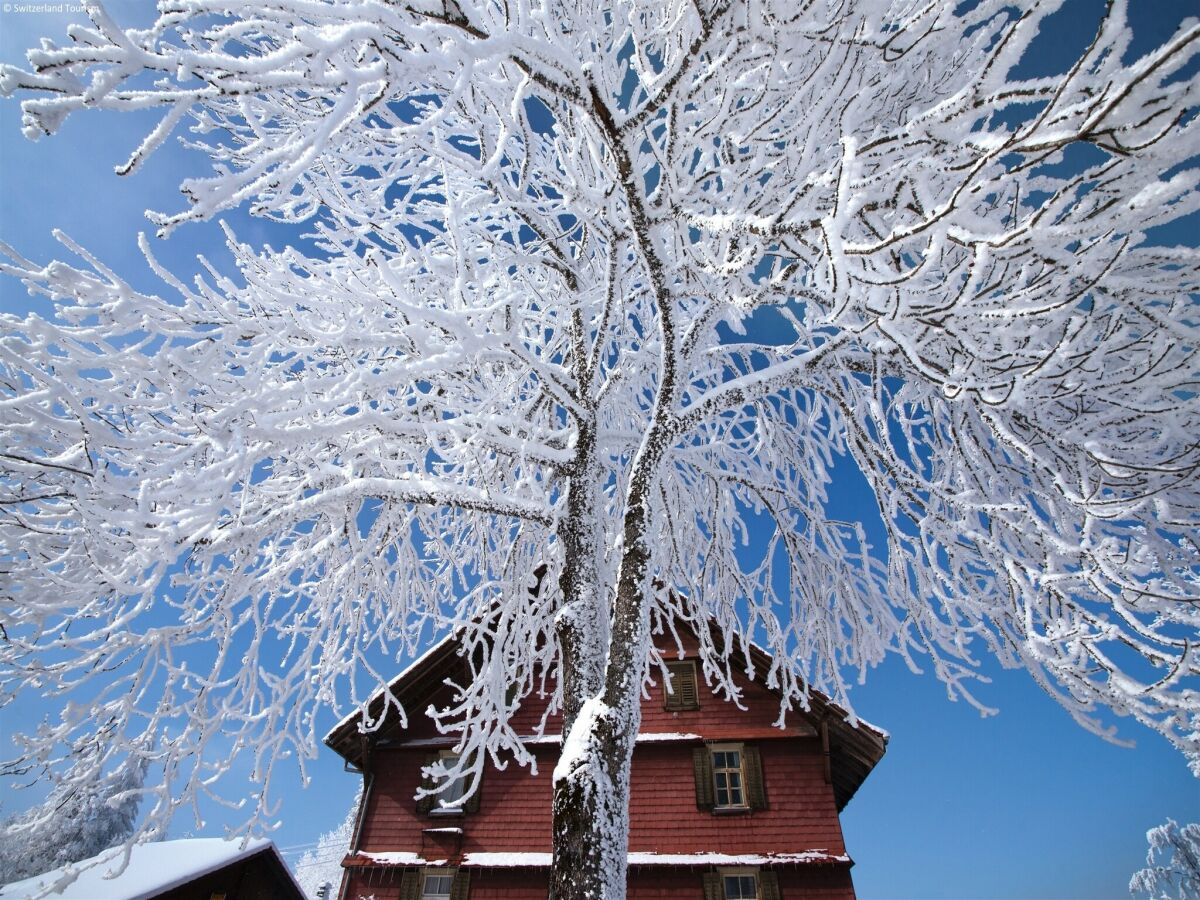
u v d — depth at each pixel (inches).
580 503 193.2
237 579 159.2
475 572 253.3
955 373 127.7
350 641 206.7
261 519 172.2
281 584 184.4
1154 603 121.6
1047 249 87.9
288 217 173.9
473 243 219.9
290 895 462.9
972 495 168.1
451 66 98.3
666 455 184.1
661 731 408.8
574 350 237.6
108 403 134.6
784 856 358.0
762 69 129.4
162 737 148.6
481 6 127.1
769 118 134.9
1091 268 100.5
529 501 190.5
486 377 188.5
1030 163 83.3
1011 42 85.2
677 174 148.4
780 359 239.6
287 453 157.8
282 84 83.7
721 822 375.6
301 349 152.0
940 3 107.0
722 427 267.7
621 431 248.4
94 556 124.6
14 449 108.9
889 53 115.6
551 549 231.9
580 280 229.3
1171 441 153.5
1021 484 173.6
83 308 128.2
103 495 117.7
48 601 130.2
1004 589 178.7
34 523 131.8
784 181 150.0
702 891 356.5
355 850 388.5
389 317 173.0
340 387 145.1
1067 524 154.2
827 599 229.5
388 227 161.8
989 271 125.7
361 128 160.9
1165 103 75.0
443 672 442.9
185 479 116.3
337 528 186.9
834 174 108.9
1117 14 71.4
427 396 179.8
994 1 107.0
